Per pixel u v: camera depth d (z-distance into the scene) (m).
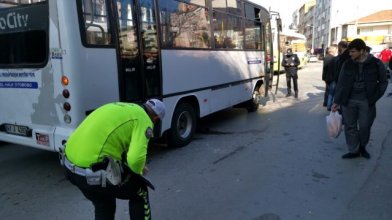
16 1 4.72
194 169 5.45
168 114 6.17
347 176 5.05
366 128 5.63
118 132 2.60
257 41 9.98
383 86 5.45
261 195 4.45
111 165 2.57
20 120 5.06
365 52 5.46
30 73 4.75
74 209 4.18
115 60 4.93
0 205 4.31
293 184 4.79
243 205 4.18
